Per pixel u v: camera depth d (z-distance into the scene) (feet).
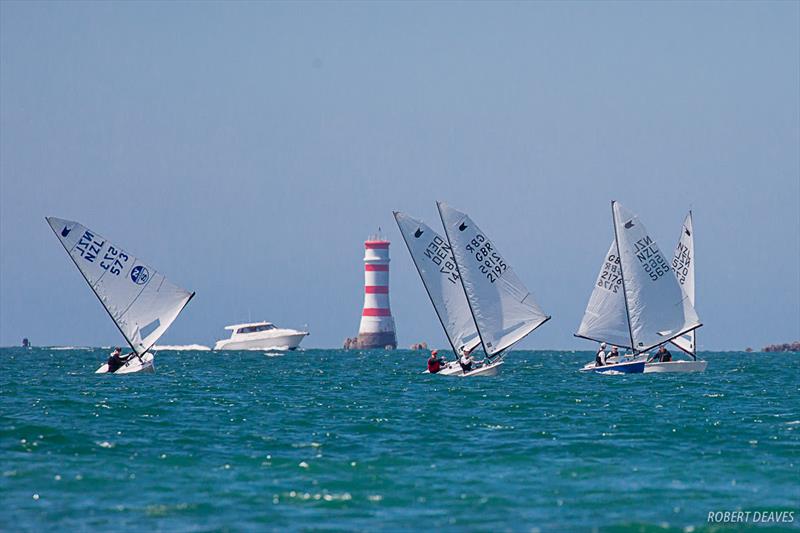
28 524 300.40
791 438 470.80
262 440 456.86
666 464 399.24
